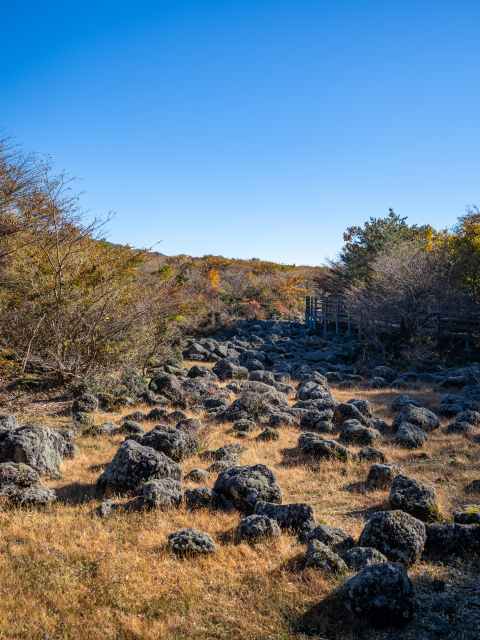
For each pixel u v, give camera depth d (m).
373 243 32.12
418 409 12.36
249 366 22.06
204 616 4.69
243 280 51.97
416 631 4.56
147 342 18.50
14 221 13.61
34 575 5.30
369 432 11.12
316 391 15.23
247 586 5.22
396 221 33.44
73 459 9.59
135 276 18.28
